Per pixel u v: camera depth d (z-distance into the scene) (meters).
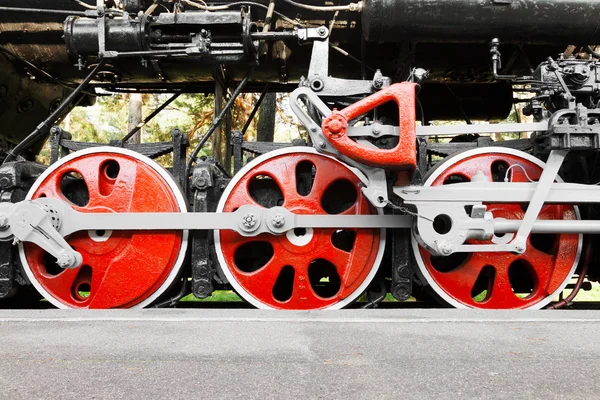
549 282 3.37
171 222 3.21
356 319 2.56
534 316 2.70
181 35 3.57
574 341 2.05
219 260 3.30
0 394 1.42
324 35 3.35
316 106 3.12
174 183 3.36
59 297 3.34
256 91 5.47
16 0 4.04
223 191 3.48
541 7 3.26
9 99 4.74
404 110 2.96
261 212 3.20
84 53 3.60
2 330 2.27
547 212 3.41
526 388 1.49
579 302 4.37
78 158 3.43
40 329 2.30
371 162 2.96
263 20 4.16
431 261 3.58
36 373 1.61
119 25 3.46
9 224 3.09
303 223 3.21
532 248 3.42
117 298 3.28
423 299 4.13
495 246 3.05
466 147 3.59
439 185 3.32
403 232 3.32
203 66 4.54
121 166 3.40
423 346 1.96
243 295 3.28
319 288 4.13
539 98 3.37
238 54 3.54
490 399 1.40
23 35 4.35
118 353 1.85
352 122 3.10
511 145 3.59
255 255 3.63
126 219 3.22
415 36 3.48
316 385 1.51
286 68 4.71
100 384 1.51
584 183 3.56
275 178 3.39
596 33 3.37
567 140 3.08
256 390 1.46
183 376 1.59
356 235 3.31
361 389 1.48
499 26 3.34
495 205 3.37
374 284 3.60
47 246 3.10
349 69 4.69
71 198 3.65
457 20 3.33
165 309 2.98
